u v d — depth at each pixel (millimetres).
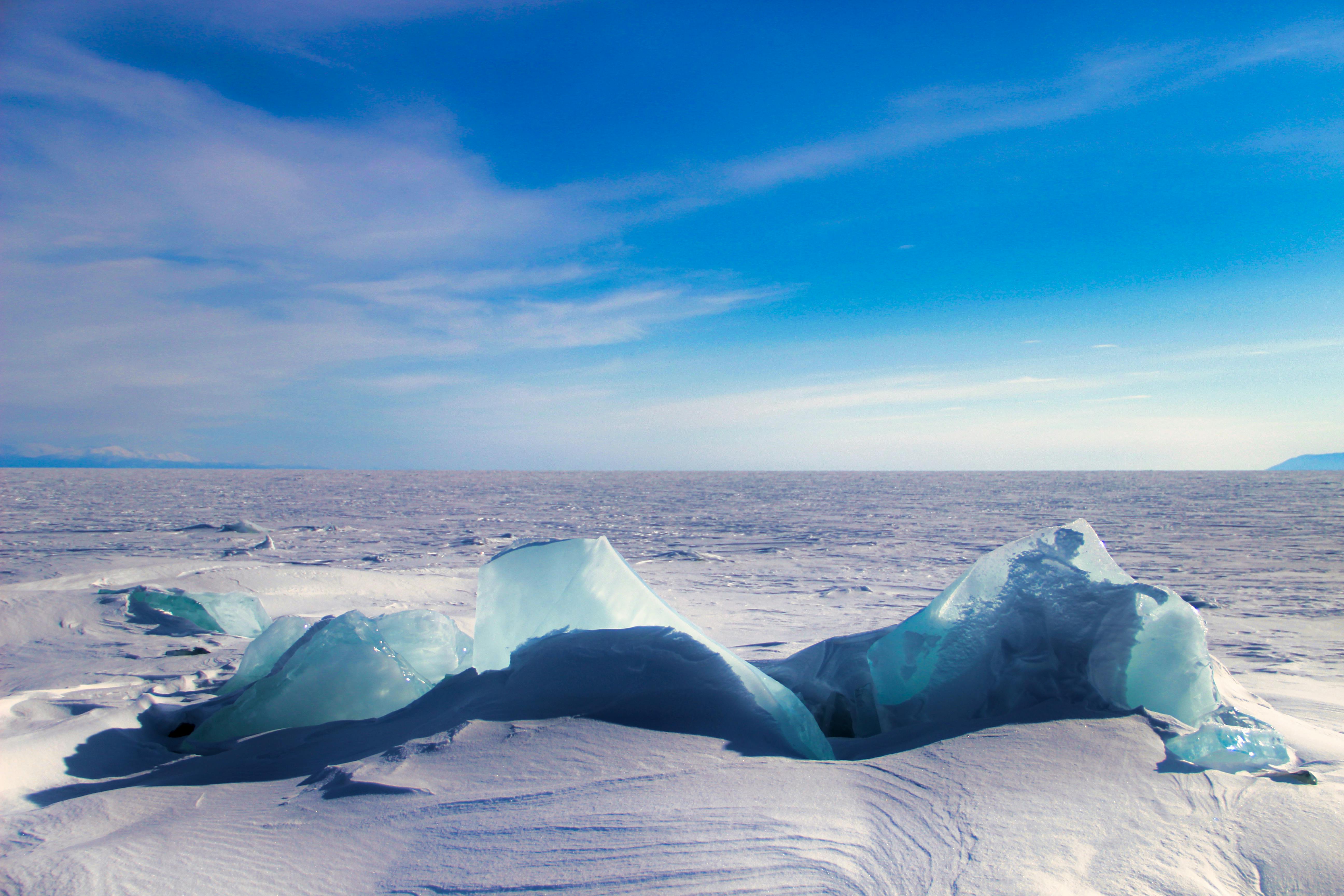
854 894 1357
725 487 53531
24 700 3229
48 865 1549
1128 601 2518
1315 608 7684
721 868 1439
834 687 3004
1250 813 1654
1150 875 1410
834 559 12695
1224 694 2713
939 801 1721
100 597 6227
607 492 44312
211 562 9836
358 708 2908
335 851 1567
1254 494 39656
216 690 3846
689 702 2301
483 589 3066
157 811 1904
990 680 2521
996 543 15641
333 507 26938
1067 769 1876
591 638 2635
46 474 89250
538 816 1662
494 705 2363
